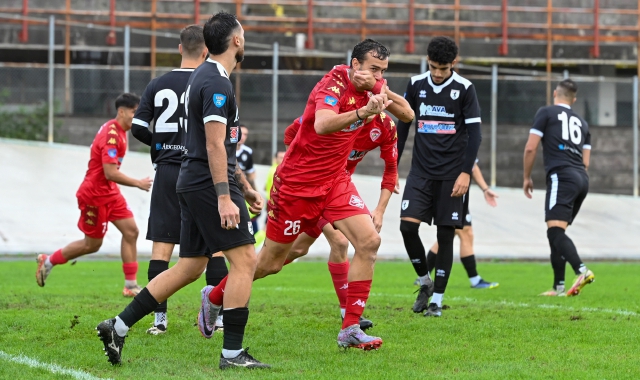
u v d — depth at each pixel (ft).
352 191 57.67
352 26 284.82
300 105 259.80
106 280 113.39
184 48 68.03
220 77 49.32
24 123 251.60
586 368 50.14
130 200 209.67
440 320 70.95
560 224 97.35
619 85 264.93
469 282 118.11
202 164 50.14
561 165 98.48
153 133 67.56
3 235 176.04
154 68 249.75
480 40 285.02
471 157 76.07
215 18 51.16
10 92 253.03
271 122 256.73
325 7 284.61
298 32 280.31
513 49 287.07
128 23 273.13
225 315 50.42
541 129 100.01
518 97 259.39
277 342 59.93
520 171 259.80
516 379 46.57
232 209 48.08
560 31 291.38
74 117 251.19
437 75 76.33
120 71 252.21
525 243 193.57
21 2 270.67
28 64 264.11
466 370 49.60
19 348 56.18
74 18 270.87
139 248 175.11
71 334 61.82
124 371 48.91
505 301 87.92
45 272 94.68
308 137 55.47
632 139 264.52
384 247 183.52
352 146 57.31
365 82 52.85
